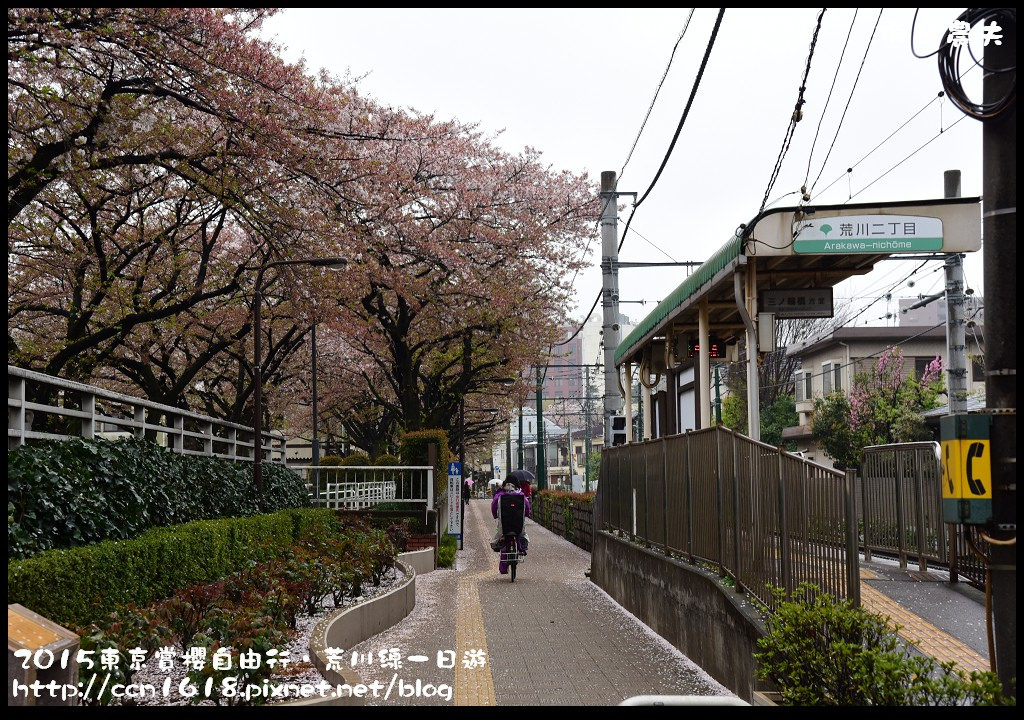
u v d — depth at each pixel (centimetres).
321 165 1792
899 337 3706
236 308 2597
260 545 1330
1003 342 453
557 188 3188
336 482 2466
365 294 2689
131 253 2008
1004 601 450
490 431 5569
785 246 956
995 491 449
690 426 1560
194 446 2223
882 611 781
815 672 541
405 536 2128
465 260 2848
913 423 3184
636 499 1405
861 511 1162
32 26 1255
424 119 2873
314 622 1050
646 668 905
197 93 1550
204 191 1742
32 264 2028
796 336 4534
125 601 870
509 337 3209
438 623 1230
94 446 1034
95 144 1485
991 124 460
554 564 2252
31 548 826
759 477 795
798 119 940
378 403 4241
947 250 951
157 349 2611
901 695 485
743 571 834
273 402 3653
